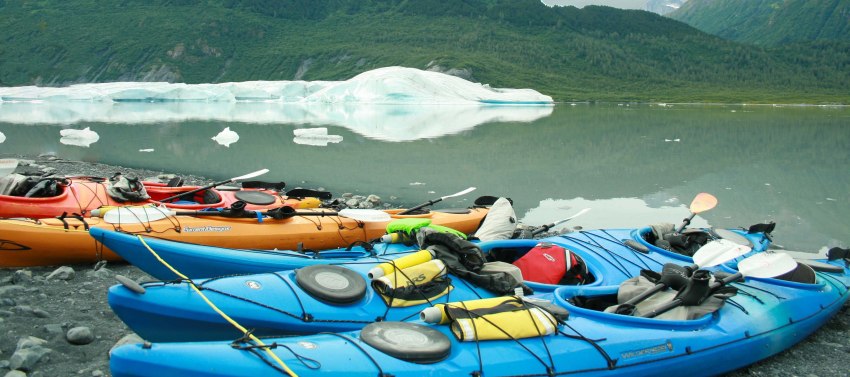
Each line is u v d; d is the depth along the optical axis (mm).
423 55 83375
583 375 3799
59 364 4195
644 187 12258
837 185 12484
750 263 5125
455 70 75562
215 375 3119
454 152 17219
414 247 5371
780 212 10141
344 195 10883
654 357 4082
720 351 4352
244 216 6637
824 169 14547
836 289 5504
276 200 7742
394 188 11930
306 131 21016
